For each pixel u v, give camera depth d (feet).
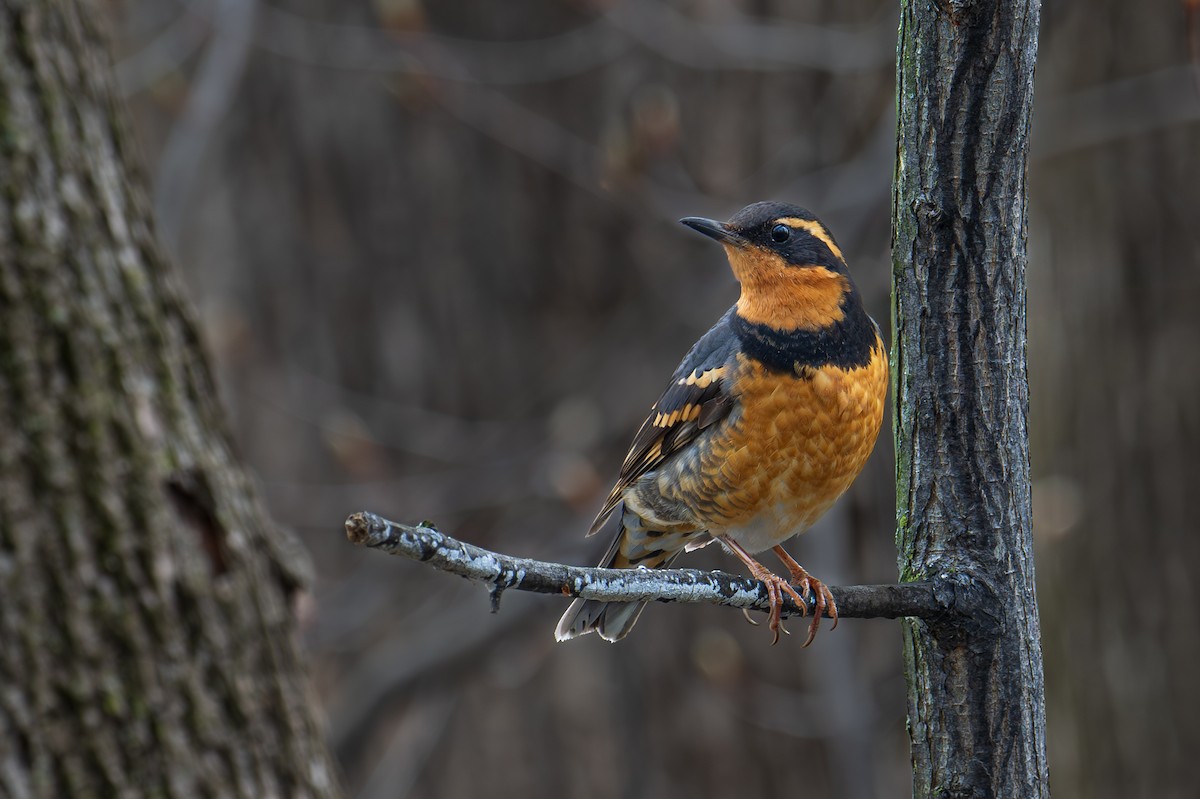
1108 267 45.29
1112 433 45.21
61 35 24.02
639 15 44.98
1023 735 18.60
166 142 50.19
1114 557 45.03
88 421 22.89
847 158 46.19
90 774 22.08
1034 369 46.50
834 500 27.25
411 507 46.65
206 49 50.01
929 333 18.76
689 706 46.60
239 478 25.34
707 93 46.83
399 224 47.70
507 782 47.85
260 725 24.00
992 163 18.24
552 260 47.73
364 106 47.52
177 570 23.44
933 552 18.85
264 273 47.80
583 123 47.73
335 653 49.78
